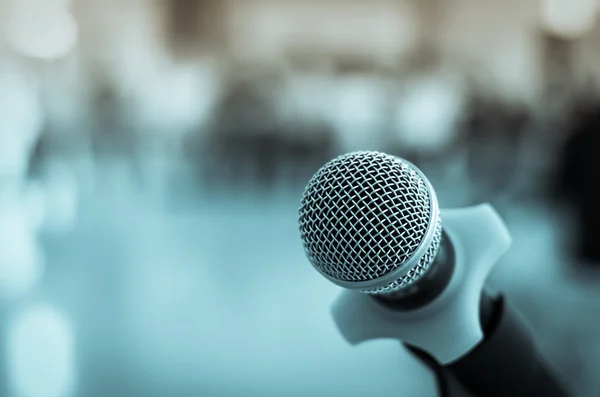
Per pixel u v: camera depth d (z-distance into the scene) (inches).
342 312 21.9
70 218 251.4
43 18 404.5
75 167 348.5
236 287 160.6
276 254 196.7
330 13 414.3
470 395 22.0
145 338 122.6
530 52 406.9
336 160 18.7
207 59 417.1
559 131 273.6
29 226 236.2
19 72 397.4
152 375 104.3
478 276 20.1
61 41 407.5
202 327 129.6
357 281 18.0
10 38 401.1
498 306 21.4
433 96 390.6
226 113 368.2
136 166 354.9
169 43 417.1
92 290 157.9
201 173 351.6
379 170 18.2
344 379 101.6
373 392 96.6
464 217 20.9
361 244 17.5
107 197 299.7
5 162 324.8
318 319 133.2
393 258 17.7
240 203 295.9
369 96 396.8
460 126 339.3
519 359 21.3
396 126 377.1
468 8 410.6
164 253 198.7
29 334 124.6
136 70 416.2
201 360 111.0
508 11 406.6
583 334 116.0
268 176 354.0
